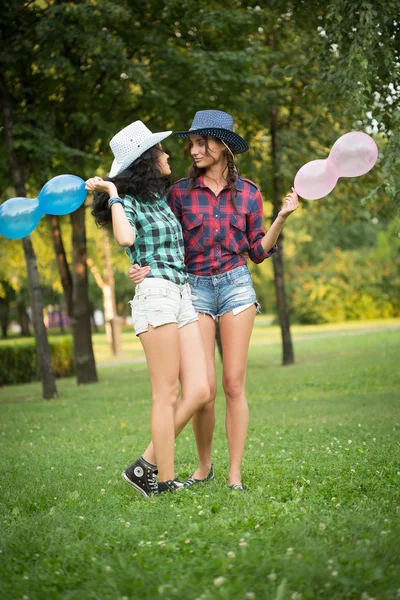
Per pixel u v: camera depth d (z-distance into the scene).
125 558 3.15
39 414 10.47
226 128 4.67
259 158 16.08
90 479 5.15
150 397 12.11
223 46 13.09
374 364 14.92
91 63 12.99
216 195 4.68
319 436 6.69
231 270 4.65
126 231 4.18
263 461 5.47
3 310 49.94
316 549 3.08
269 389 12.08
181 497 4.26
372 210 16.69
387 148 7.27
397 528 3.35
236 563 2.98
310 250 41.25
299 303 37.81
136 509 4.08
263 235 4.80
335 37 7.27
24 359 19.38
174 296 4.39
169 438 4.43
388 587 2.71
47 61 11.90
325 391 11.42
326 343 23.14
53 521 3.91
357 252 38.31
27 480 5.24
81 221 15.21
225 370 4.67
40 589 2.86
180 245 4.54
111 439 7.53
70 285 16.33
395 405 8.93
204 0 12.50
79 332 15.54
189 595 2.70
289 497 4.21
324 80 8.03
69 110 13.69
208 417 4.70
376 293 36.91
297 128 15.78
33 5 12.51
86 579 2.96
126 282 48.84
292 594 2.65
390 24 7.09
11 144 12.27
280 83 13.34
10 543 3.50
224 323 4.64
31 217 4.46
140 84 12.38
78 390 14.12
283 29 13.21
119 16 11.80
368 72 7.00
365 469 4.74
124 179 4.39
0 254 21.47
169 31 13.13
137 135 4.47
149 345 4.37
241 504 4.04
